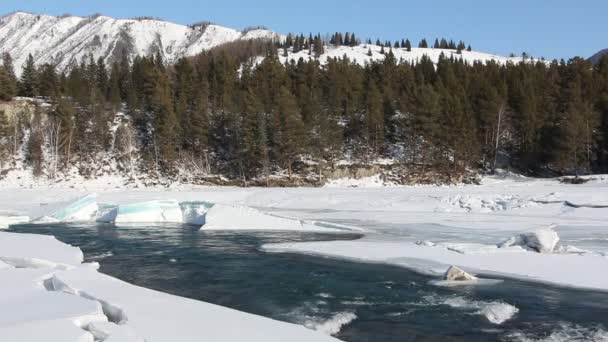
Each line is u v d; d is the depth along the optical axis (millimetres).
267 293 16359
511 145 74938
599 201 36812
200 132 68250
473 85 81125
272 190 54469
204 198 50469
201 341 9984
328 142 65562
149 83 82812
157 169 68188
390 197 45812
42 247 22219
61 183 64250
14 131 70312
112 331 10008
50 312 11023
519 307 14320
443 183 64375
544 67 92688
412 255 21797
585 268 18250
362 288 16812
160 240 28203
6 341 9195
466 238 26500
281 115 64250
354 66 95375
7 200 50750
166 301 13078
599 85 72875
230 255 23234
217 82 87000
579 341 11734
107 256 23203
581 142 62125
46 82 87312
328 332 12586
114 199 48438
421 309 14367
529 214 36562
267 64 92250
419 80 88938
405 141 71125
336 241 26297
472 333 12383
